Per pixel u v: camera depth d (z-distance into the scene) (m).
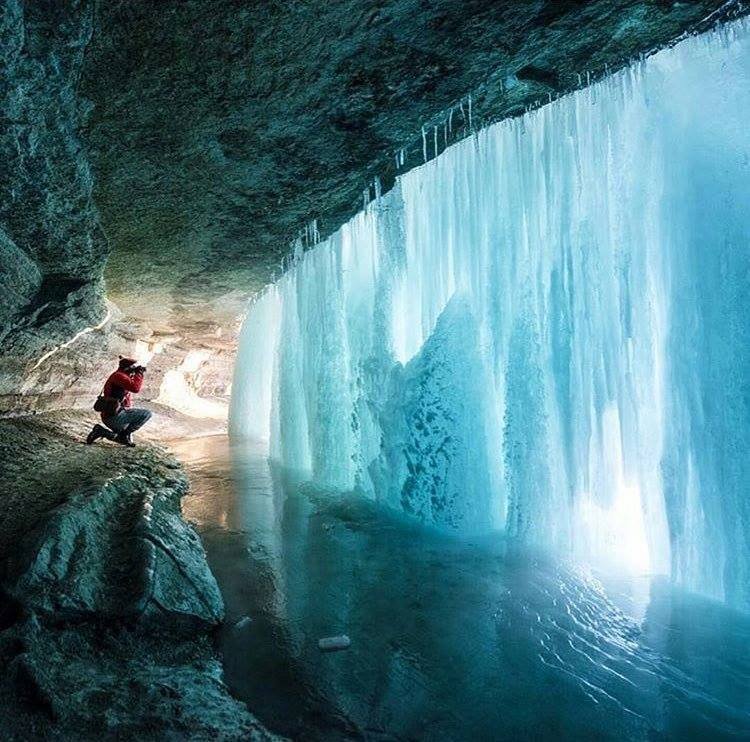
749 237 3.77
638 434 4.58
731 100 3.88
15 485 5.29
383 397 6.88
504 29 3.57
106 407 8.72
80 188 4.87
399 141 5.04
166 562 3.83
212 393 21.08
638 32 3.83
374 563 4.93
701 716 2.76
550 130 5.18
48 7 2.69
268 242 7.93
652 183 4.47
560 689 3.00
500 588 4.34
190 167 5.06
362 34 3.45
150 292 9.93
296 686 3.00
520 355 5.32
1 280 5.87
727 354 3.84
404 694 2.95
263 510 6.82
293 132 4.65
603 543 4.91
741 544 3.76
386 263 6.85
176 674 2.97
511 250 5.61
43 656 2.73
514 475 5.35
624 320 4.64
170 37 3.24
